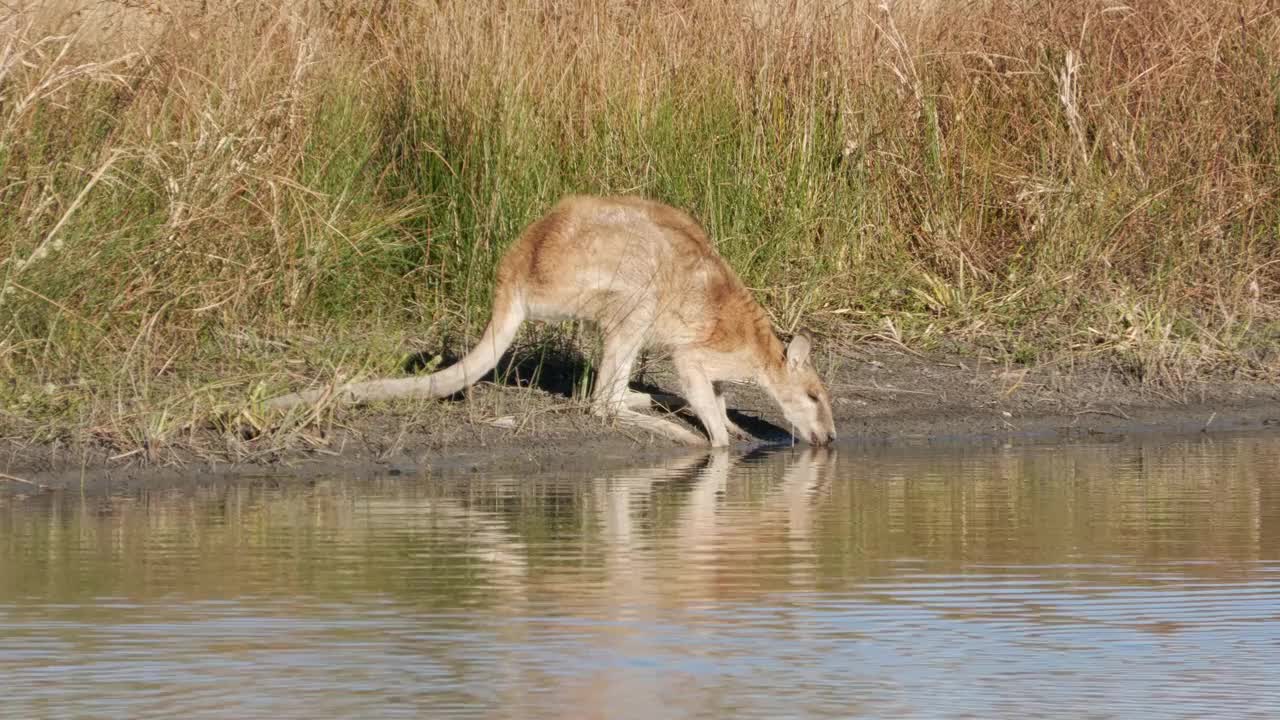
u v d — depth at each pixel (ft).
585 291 54.60
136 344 52.19
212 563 36.22
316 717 25.84
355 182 65.82
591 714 25.99
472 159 64.34
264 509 42.70
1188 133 75.31
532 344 61.26
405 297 64.69
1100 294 69.92
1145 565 36.96
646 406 57.67
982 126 75.15
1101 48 77.51
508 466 50.34
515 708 26.25
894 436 57.72
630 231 54.85
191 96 61.46
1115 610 32.96
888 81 73.61
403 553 37.35
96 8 60.64
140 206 57.77
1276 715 26.25
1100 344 66.85
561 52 67.51
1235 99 76.28
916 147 73.46
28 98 54.49
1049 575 35.88
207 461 48.44
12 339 52.44
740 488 47.01
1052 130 74.69
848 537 39.81
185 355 55.21
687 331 55.42
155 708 26.27
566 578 34.99
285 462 49.03
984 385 62.95
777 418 59.62
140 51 59.72
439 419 53.31
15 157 55.88
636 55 68.69
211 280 57.47
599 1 68.54
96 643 29.86
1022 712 26.32
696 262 55.62
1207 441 56.90
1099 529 41.06
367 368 55.52
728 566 36.40
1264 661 29.32
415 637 30.27
